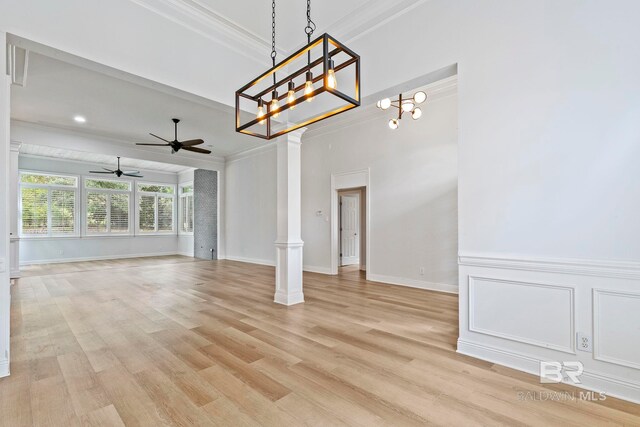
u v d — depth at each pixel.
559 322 2.14
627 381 1.90
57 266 8.07
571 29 2.08
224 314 3.75
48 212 8.84
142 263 8.65
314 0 2.88
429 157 5.09
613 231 1.95
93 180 9.70
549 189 2.17
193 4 2.93
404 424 1.70
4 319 2.21
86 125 6.09
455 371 2.29
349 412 1.81
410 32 2.85
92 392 2.02
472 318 2.54
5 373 2.22
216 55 3.29
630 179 1.90
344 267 7.67
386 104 4.09
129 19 2.67
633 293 1.89
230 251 9.31
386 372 2.29
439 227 4.96
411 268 5.30
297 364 2.42
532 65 2.23
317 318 3.59
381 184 5.73
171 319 3.56
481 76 2.46
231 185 9.23
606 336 1.97
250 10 3.03
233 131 6.54
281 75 4.02
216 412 1.81
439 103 4.97
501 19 2.36
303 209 7.23
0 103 2.15
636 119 1.88
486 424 1.69
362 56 3.22
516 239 2.31
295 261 4.28
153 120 5.80
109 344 2.82
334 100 3.66
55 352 2.64
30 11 2.18
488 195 2.44
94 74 4.00
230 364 2.42
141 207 10.75
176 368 2.36
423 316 3.66
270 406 1.87
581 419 1.72
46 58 3.59
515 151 2.31
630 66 1.89
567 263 2.09
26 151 8.12
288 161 4.25
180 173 11.56
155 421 1.73
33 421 1.73
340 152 6.45
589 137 2.02
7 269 2.23
